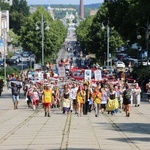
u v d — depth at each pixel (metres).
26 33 142.00
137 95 57.12
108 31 125.75
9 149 27.88
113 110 48.03
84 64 140.38
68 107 49.22
